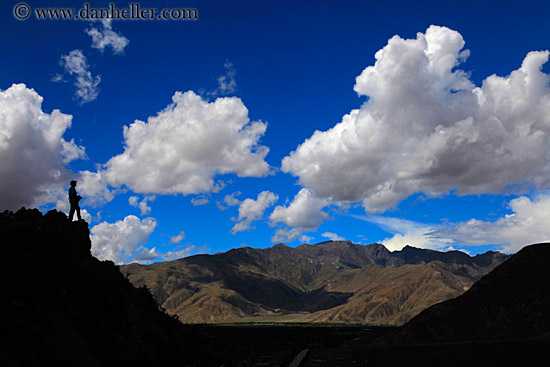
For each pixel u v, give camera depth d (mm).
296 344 186375
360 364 113375
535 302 136375
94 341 34969
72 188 44781
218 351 68750
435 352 117125
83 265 40875
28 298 32094
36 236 37750
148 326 47062
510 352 105875
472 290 157500
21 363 26703
